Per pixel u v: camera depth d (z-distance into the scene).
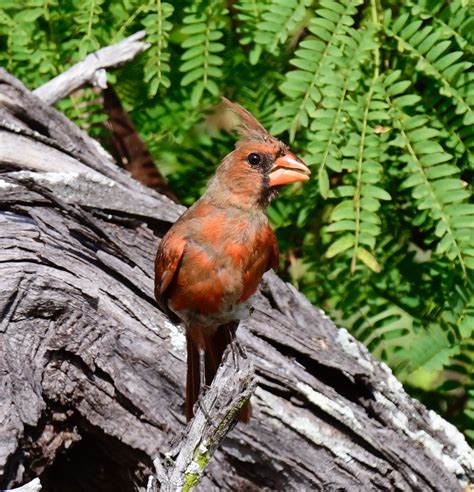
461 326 10.01
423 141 9.88
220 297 8.26
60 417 8.98
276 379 9.09
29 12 10.79
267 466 9.07
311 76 9.76
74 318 8.83
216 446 7.32
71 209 9.30
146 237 9.83
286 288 10.07
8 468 8.14
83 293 8.84
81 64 10.48
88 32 10.55
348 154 9.65
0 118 9.66
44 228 9.12
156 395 8.98
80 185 9.61
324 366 9.50
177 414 8.98
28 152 9.64
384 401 9.52
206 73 10.24
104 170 10.12
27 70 11.20
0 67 10.15
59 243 9.09
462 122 10.30
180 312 8.40
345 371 9.48
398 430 9.47
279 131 9.69
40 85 11.03
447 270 10.30
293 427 9.05
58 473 9.78
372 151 9.68
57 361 8.80
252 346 9.30
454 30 10.32
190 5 10.66
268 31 9.97
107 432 9.01
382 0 10.73
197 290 8.23
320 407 9.12
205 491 9.09
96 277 9.02
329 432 9.16
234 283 8.23
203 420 7.25
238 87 11.16
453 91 10.08
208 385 8.78
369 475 9.23
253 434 8.98
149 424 8.98
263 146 8.30
